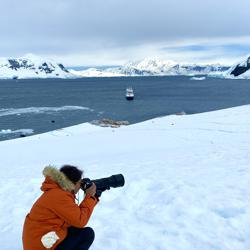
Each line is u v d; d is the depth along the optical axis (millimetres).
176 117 39656
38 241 3965
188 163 11898
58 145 27625
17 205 8094
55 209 3965
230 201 6867
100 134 32500
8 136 53656
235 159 12273
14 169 15422
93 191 4242
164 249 5312
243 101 102812
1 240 6066
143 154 17234
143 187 8312
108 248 5426
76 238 4188
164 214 6602
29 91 178625
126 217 6676
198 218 6281
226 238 5535
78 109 86812
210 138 25125
